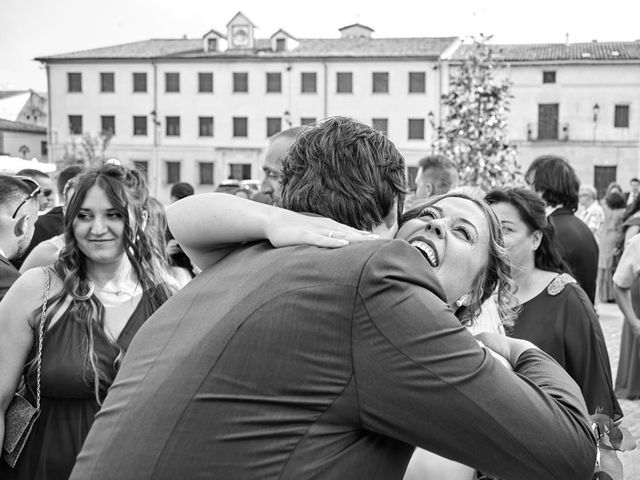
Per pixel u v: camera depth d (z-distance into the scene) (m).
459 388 1.49
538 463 1.52
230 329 1.57
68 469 3.04
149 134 56.91
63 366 3.05
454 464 1.97
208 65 55.66
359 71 53.38
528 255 3.85
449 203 2.01
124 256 3.41
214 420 1.52
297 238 1.68
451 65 51.81
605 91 50.66
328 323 1.53
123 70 57.00
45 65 57.97
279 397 1.51
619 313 14.34
